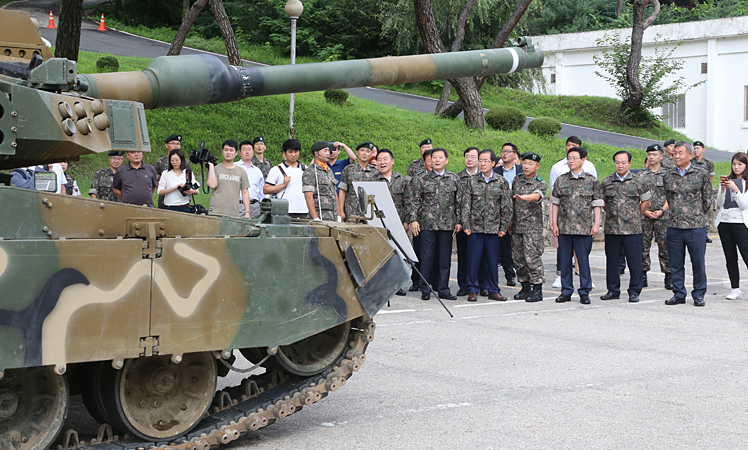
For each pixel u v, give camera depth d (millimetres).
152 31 39094
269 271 4430
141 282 3973
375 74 6273
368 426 4918
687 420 5016
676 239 9594
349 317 4812
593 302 9797
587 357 6781
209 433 4336
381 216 5312
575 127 33594
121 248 3904
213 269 4215
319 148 9055
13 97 3727
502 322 8398
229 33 18781
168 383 4336
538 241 9727
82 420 5023
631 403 5391
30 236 3754
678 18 49000
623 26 41219
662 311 9133
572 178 9633
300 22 39438
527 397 5543
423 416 5117
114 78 4898
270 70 5762
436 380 6035
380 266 4926
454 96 35094
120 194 8945
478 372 6266
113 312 3883
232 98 5598
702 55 38781
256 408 4539
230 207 9086
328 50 37781
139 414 4262
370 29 39188
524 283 10031
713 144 38688
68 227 3875
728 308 9336
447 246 9836
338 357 5000
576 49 41875
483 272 10414
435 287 10352
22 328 3615
